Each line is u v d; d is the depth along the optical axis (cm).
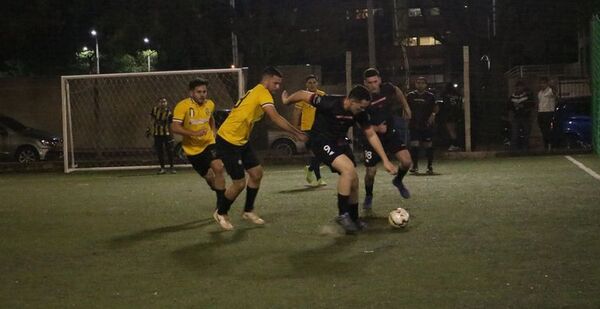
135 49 5003
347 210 1550
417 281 1146
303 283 1152
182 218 1847
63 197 2383
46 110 4834
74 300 1092
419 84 2734
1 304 1077
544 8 4706
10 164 3647
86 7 4781
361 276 1188
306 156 3584
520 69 5834
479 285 1112
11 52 5434
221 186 1762
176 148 3781
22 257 1411
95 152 4269
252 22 4934
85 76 3503
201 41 4728
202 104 1812
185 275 1228
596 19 3341
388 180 2558
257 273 1226
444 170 2912
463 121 3828
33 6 4850
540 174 2608
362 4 6022
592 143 3509
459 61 5791
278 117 1597
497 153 3538
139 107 4322
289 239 1516
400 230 1577
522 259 1273
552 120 3631
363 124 1554
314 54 5759
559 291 1066
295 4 5281
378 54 6022
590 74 3534
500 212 1769
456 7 4841
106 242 1545
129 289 1147
